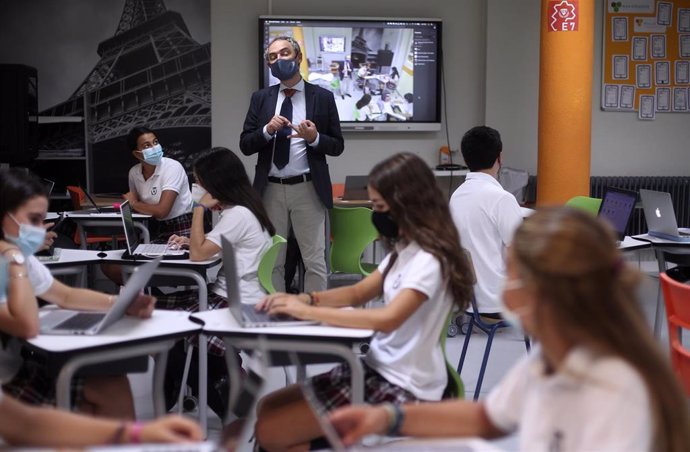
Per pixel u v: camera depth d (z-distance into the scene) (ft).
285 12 23.45
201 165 10.97
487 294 11.25
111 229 17.42
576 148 20.77
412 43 23.36
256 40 23.44
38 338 6.86
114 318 7.18
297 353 7.09
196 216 11.10
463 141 11.71
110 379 7.59
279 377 12.73
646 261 24.36
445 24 23.97
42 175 22.89
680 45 24.30
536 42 23.75
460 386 7.45
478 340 15.62
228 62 23.43
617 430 3.51
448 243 7.14
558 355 3.76
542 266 3.62
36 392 7.30
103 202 20.74
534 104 23.93
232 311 7.77
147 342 6.90
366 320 7.02
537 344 4.31
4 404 4.92
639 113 24.43
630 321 3.58
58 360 6.48
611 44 24.14
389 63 23.34
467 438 4.78
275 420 7.27
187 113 23.18
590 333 3.61
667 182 24.13
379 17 23.25
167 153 23.20
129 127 23.03
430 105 23.59
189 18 22.97
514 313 3.97
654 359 3.57
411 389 7.07
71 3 22.72
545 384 3.84
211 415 11.41
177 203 16.07
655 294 14.35
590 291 3.56
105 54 22.86
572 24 20.31
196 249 10.87
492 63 23.72
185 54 23.04
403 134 24.17
